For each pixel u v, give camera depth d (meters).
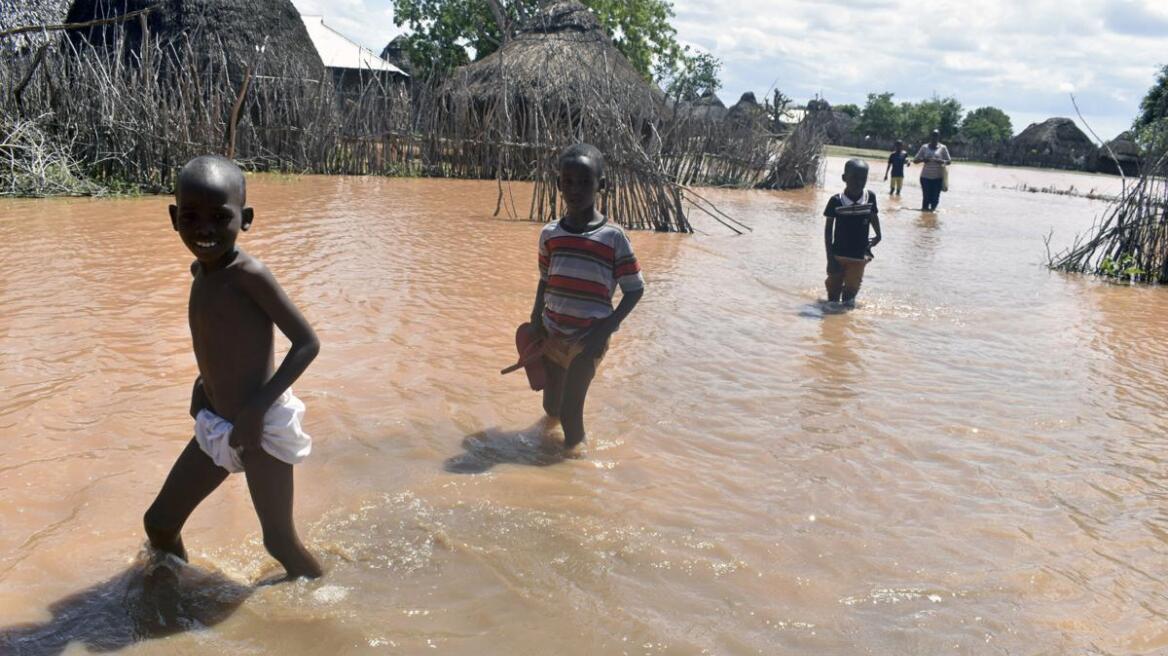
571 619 2.98
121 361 5.36
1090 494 4.26
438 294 7.68
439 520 3.63
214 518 3.55
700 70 35.16
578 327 4.42
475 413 4.91
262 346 2.90
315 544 3.38
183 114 14.29
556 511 3.77
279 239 9.90
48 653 2.64
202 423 2.90
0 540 3.27
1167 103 13.05
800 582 3.28
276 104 18.78
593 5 33.41
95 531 3.37
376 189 16.56
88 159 13.87
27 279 7.33
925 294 9.27
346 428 4.54
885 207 20.02
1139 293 10.19
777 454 4.58
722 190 21.61
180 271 7.88
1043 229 16.66
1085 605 3.23
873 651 2.88
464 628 2.90
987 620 3.09
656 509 3.85
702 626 2.97
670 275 9.51
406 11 34.75
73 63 14.43
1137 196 11.31
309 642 2.78
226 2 19.38
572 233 4.43
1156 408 5.72
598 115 13.32
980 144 59.97
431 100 20.47
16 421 4.37
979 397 5.75
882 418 5.22
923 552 3.58
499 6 27.89
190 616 2.87
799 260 11.05
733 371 6.04
